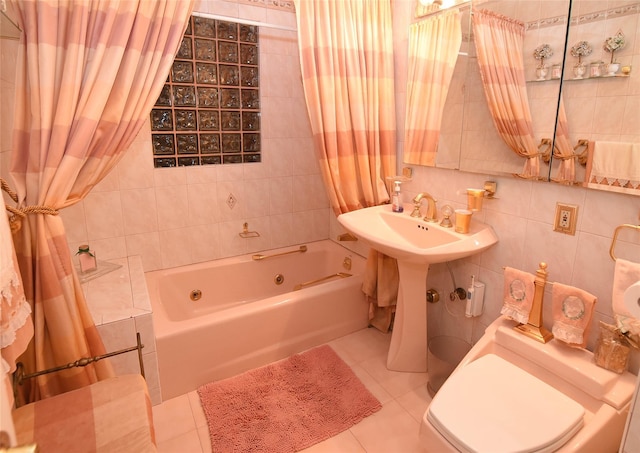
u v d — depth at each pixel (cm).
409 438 164
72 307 141
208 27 227
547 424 113
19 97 131
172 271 246
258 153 262
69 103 133
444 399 123
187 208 247
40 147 131
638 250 127
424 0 196
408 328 201
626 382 127
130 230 233
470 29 174
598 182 134
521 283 152
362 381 199
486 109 171
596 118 132
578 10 133
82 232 220
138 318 166
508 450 105
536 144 152
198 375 192
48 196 134
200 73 231
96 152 147
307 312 221
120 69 145
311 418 173
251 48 243
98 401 114
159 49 150
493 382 130
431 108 200
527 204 159
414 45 204
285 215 283
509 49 158
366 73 209
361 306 243
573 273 147
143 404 114
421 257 157
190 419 174
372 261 227
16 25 132
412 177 219
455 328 208
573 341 136
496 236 173
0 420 51
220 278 262
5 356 87
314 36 192
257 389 191
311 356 218
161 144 231
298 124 272
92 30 136
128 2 139
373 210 211
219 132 245
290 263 284
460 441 109
